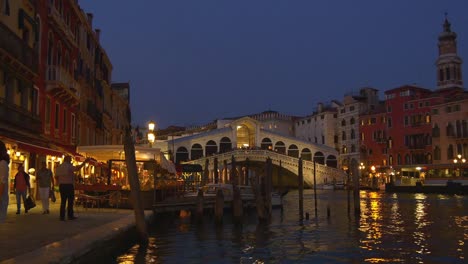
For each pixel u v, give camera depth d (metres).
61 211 13.07
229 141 79.38
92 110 34.03
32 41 21.25
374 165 77.50
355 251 14.70
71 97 26.39
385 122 76.38
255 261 12.82
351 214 28.62
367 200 43.44
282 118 100.12
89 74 33.75
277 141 81.69
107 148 21.58
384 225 22.38
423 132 70.12
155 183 21.00
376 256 13.83
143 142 69.69
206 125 103.94
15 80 19.50
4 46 17.50
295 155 81.81
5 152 9.22
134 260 11.99
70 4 27.88
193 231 19.70
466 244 16.19
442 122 67.31
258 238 17.62
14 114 18.53
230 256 13.52
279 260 13.06
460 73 77.44
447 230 20.27
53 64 24.53
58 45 25.44
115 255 10.95
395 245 15.98
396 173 68.31
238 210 22.34
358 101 82.69
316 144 81.69
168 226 21.50
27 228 11.28
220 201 21.62
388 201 41.62
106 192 19.55
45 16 23.23
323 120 88.88
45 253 7.79
